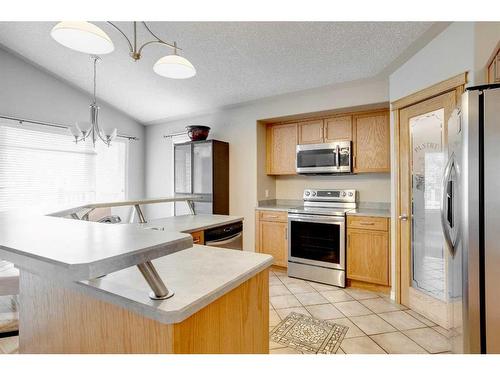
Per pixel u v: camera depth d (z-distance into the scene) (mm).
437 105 2225
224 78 3250
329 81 3109
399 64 2621
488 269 1268
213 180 3859
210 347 938
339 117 3512
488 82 1777
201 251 1429
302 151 3709
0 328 1798
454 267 1521
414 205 2541
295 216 3449
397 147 2701
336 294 2945
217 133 4316
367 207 3658
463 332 1345
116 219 3016
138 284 960
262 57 2766
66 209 1665
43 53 3309
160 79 3494
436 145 2271
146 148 5188
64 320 1117
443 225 1667
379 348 1938
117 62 3252
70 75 3713
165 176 4938
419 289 2480
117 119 4660
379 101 3021
